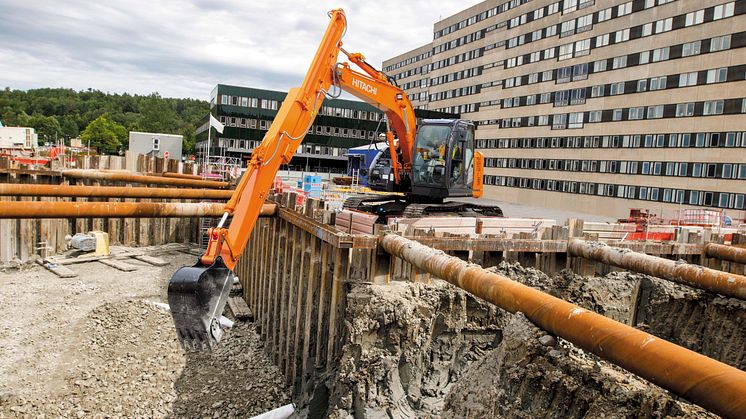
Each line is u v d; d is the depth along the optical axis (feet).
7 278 63.52
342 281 33.06
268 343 47.52
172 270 69.67
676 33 137.39
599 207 160.04
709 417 13.84
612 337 14.57
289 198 46.93
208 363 44.11
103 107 595.88
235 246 27.99
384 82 48.52
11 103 542.57
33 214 33.19
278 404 38.78
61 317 51.21
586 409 16.06
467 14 228.84
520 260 36.70
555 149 178.29
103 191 44.75
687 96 134.51
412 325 28.89
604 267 38.17
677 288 34.76
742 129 122.11
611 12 156.76
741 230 57.93
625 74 152.25
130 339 46.32
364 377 27.99
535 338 17.99
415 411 27.84
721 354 30.73
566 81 173.47
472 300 30.71
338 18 37.81
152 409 37.63
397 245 29.58
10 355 43.24
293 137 33.94
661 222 78.13
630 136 150.30
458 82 235.61
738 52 123.13
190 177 88.17
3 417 35.60
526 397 17.42
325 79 40.19
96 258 72.79
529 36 191.11
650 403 14.62
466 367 29.73
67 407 37.17
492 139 211.41
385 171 60.85
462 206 55.98
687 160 134.10
